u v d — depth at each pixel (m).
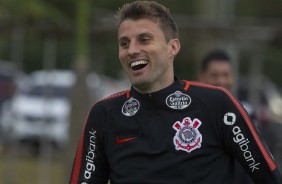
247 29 13.88
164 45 5.76
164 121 5.64
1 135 21.59
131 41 5.72
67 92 23.12
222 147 5.66
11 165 17.42
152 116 5.69
